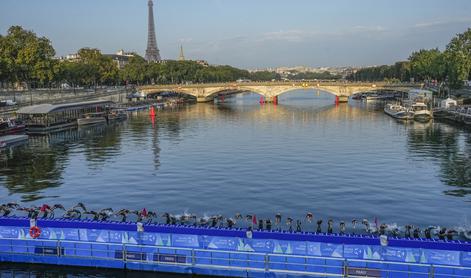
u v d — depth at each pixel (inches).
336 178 3056.1
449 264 1451.8
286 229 2132.1
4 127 5083.7
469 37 7017.7
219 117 7416.3
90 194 2748.5
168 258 1616.6
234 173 3233.3
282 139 4849.9
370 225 2140.7
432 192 2728.8
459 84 7204.7
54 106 5900.6
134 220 2244.1
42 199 2662.4
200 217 2265.0
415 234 2018.9
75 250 1681.8
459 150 4037.9
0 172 3358.8
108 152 4146.2
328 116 7367.1
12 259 1724.9
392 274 1471.5
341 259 1494.8
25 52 7022.6
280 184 2918.3
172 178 3105.3
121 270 1662.2
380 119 6766.7
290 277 1533.0
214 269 1583.4
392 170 3284.9
